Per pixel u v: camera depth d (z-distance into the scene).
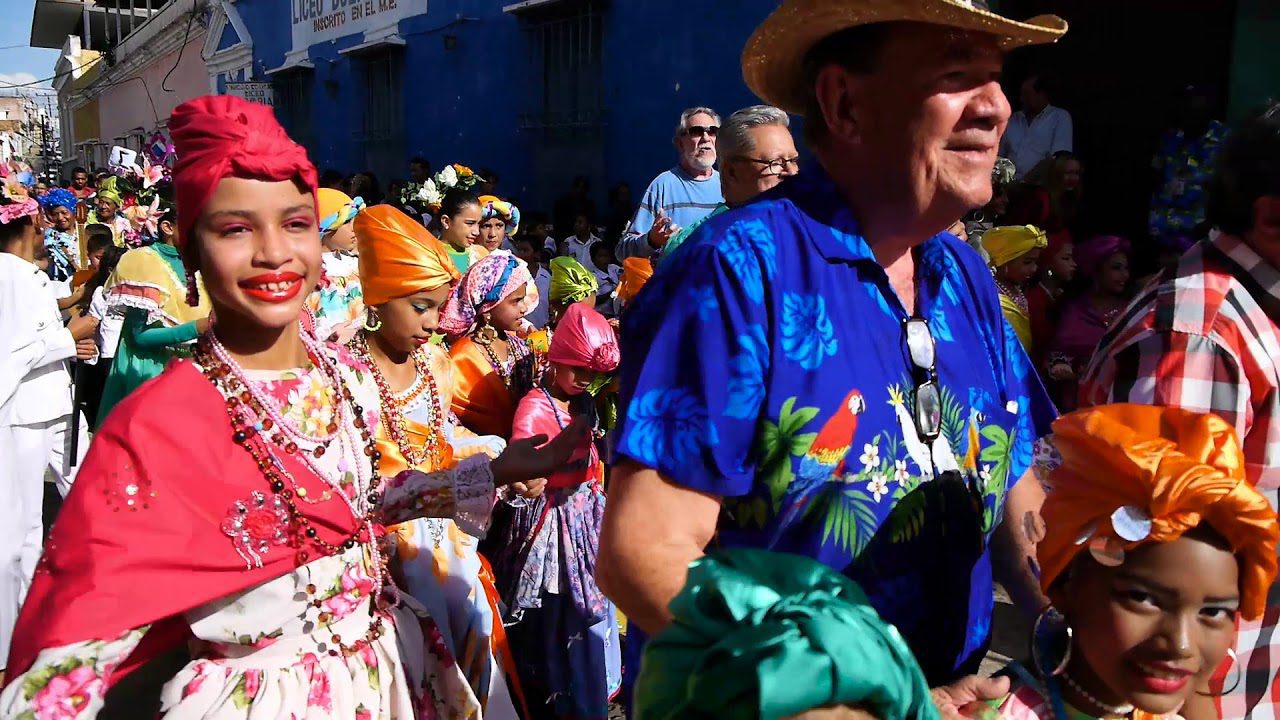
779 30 1.65
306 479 2.00
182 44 22.23
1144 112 7.15
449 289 2.89
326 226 5.15
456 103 12.91
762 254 1.53
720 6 8.73
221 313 2.02
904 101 1.55
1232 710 2.04
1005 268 5.50
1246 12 6.50
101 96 31.67
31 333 4.27
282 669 1.98
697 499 1.46
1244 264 1.98
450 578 2.78
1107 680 1.46
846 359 1.55
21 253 4.48
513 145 11.85
